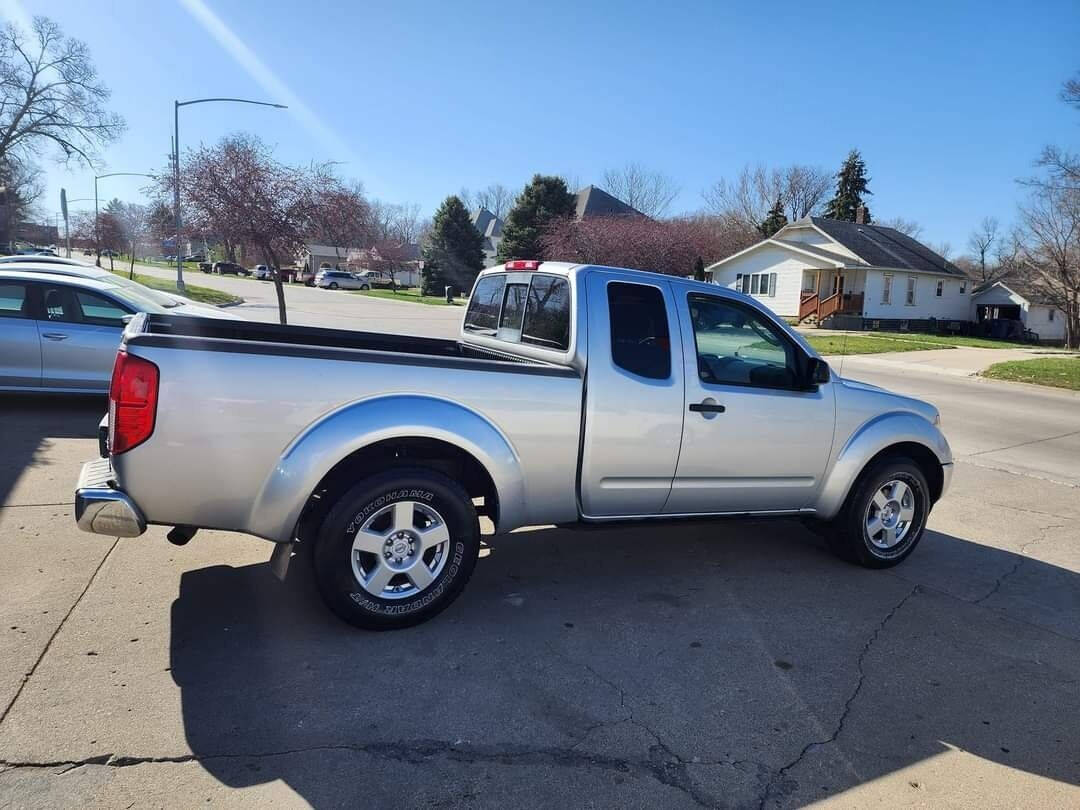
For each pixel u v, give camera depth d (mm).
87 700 2883
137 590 3910
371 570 3545
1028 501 7016
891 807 2555
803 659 3576
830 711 3131
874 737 2957
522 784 2562
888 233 45125
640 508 4199
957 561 5164
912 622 4074
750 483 4422
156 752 2604
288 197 15867
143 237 60312
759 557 4992
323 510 3438
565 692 3160
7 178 51594
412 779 2553
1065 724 3119
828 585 4551
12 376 7695
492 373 3664
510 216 53000
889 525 4902
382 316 28625
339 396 3363
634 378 4000
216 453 3205
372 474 3477
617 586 4352
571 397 3846
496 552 4820
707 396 4195
